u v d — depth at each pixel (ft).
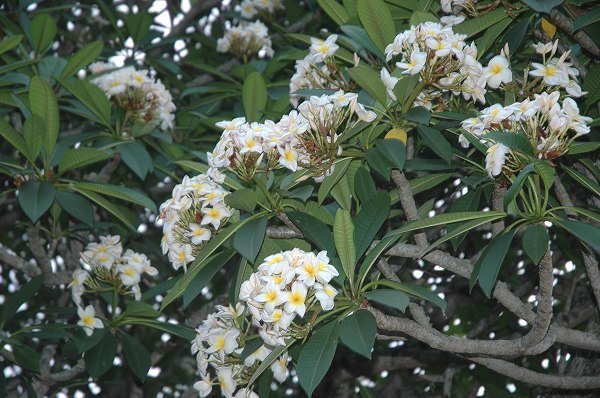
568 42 14.37
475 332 18.62
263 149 10.65
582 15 12.16
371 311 10.78
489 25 12.85
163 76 21.81
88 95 16.24
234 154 10.64
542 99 10.32
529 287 18.62
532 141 10.28
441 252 12.01
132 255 16.07
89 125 20.24
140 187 20.76
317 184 13.99
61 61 17.67
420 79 11.47
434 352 18.63
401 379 20.79
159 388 21.11
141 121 16.99
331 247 10.88
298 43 20.25
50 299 22.04
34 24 17.26
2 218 21.42
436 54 11.05
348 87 13.29
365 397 18.81
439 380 20.01
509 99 11.96
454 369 18.85
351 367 18.92
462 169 13.57
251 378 10.94
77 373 17.88
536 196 10.34
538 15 13.62
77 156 14.84
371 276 12.28
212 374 15.34
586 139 12.61
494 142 10.50
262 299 9.76
